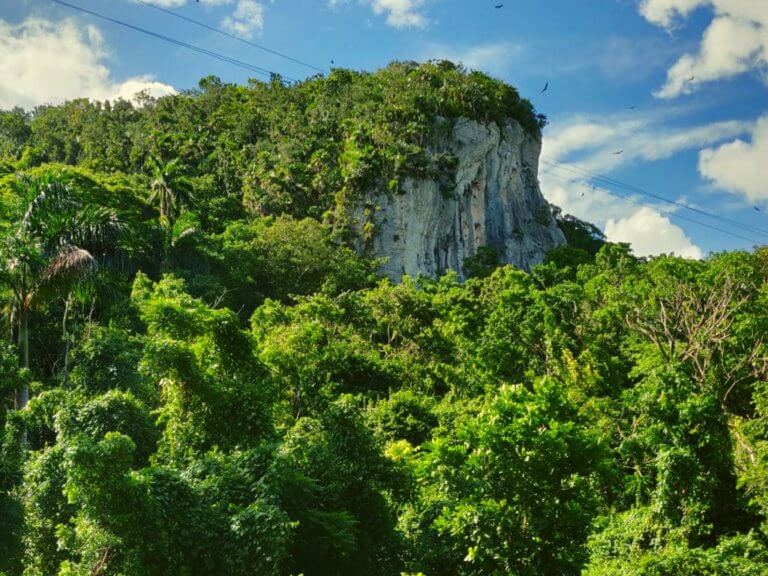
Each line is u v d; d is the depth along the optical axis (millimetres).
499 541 13203
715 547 17141
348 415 15086
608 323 40750
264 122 114062
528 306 42500
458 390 38062
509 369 37062
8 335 27156
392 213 98125
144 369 14883
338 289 68500
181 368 14766
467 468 13852
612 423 24875
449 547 14539
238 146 108250
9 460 14930
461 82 123188
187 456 14562
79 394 20609
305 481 12773
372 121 107375
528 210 128250
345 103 113562
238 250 65688
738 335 32250
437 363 42781
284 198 94250
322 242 72500
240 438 14711
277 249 69188
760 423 24172
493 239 116625
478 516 13156
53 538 14398
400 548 14562
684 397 20219
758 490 18500
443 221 107438
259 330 35062
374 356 42156
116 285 31125
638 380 35906
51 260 25875
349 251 86250
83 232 27797
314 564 13211
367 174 98062
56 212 27500
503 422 14250
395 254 97000
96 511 11453
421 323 49906
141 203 63656
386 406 32719
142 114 126875
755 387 27797
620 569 16953
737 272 47094
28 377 22609
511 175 124875
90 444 11430
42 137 118438
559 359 35594
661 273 50781
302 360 24953
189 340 16172
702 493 18094
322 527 12836
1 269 25312
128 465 11766
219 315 15969
